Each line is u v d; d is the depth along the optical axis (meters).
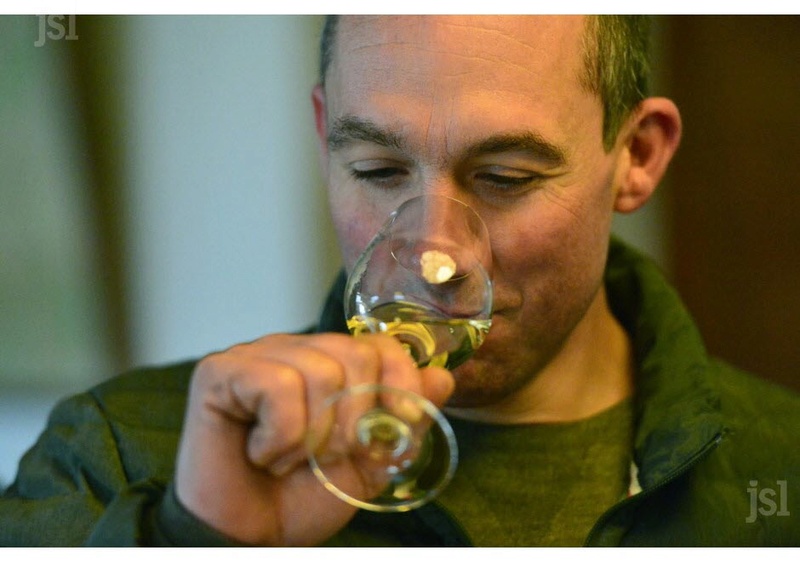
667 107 1.39
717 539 1.28
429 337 1.04
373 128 1.16
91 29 2.97
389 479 0.94
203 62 2.97
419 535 1.29
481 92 1.14
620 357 1.47
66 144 3.05
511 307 1.22
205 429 0.95
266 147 2.99
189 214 3.05
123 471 1.36
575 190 1.22
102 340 3.14
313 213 3.00
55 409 1.50
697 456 1.25
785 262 3.01
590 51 1.22
